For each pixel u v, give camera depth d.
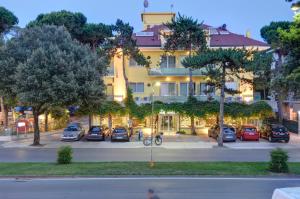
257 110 49.72
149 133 49.69
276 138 42.16
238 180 20.56
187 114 50.34
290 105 56.00
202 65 38.50
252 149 36.16
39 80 36.69
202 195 17.25
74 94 37.00
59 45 39.94
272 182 20.11
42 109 39.16
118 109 50.25
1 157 29.95
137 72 57.53
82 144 39.84
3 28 57.84
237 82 55.59
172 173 21.62
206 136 48.12
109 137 47.00
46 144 39.91
